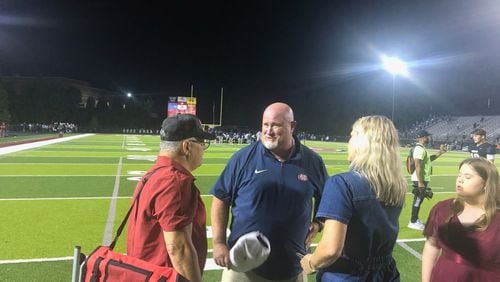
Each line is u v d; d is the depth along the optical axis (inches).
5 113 2315.5
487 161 107.6
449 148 1862.7
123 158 823.1
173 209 89.4
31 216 302.7
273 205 121.8
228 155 980.6
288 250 122.1
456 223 106.1
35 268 192.4
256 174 123.8
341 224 93.7
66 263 200.2
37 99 3395.7
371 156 98.3
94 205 350.0
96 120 3184.1
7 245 229.0
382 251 100.3
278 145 122.8
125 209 335.6
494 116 2433.6
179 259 88.5
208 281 182.9
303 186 123.7
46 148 1080.8
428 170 295.1
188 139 101.5
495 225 102.5
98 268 90.7
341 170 703.1
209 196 409.7
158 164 99.1
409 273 197.5
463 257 104.0
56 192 410.9
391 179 97.0
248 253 106.4
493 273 101.7
